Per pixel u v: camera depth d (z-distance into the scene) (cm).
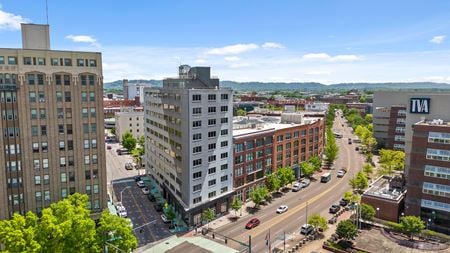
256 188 9444
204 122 7738
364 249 6159
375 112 16850
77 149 6662
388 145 14925
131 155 15338
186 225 7625
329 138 14950
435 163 6875
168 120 8681
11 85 5988
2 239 4600
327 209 8606
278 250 6356
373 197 7556
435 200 6906
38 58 6188
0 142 6016
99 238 5000
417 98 8369
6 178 6128
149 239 6912
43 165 6400
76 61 6500
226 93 8200
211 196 8106
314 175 12050
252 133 9356
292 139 11175
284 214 8306
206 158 7869
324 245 6431
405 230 6569
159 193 9756
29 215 4919
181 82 8681
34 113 6241
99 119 6806
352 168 13100
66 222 4700
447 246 6200
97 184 6925
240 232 7256
